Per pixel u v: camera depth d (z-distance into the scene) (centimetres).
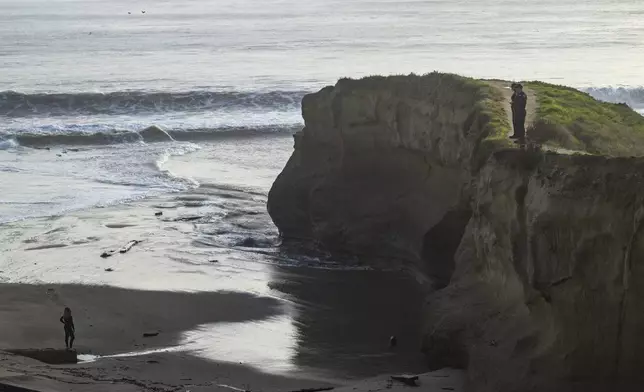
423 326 2495
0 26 15525
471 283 2333
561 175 1889
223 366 2344
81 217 4019
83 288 3028
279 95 7525
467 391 2005
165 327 2694
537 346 1911
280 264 3344
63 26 15438
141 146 5919
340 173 3403
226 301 2916
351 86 3378
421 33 13338
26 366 2136
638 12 17675
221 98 7481
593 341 1797
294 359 2408
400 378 2120
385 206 3247
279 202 3609
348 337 2591
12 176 4916
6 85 8219
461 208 2805
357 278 3172
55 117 7069
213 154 5612
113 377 2166
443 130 2964
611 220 1762
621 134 2698
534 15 17175
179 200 4350
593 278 1795
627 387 1755
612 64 9356
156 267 3284
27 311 2802
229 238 3688
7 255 3422
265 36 13038
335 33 13412
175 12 19262
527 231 1967
